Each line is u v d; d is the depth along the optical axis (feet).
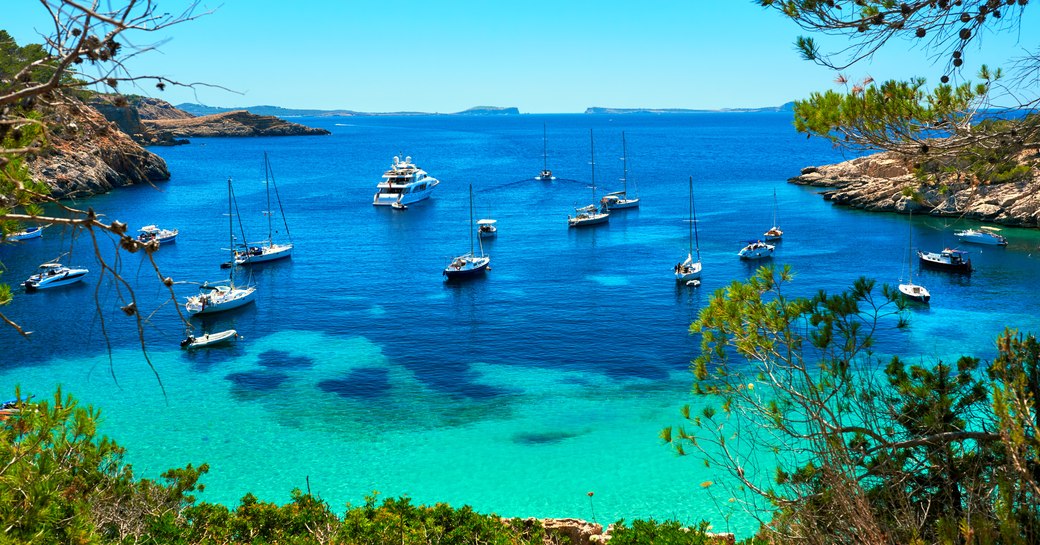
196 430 140.05
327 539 64.59
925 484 37.17
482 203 452.76
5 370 169.17
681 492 115.75
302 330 201.87
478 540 66.03
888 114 36.60
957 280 245.86
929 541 34.12
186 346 185.06
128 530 56.03
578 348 184.75
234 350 184.85
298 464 127.95
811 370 82.23
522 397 154.71
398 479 123.24
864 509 32.71
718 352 39.47
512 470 125.08
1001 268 261.24
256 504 71.97
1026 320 199.72
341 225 376.48
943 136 37.65
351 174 617.21
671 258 291.17
